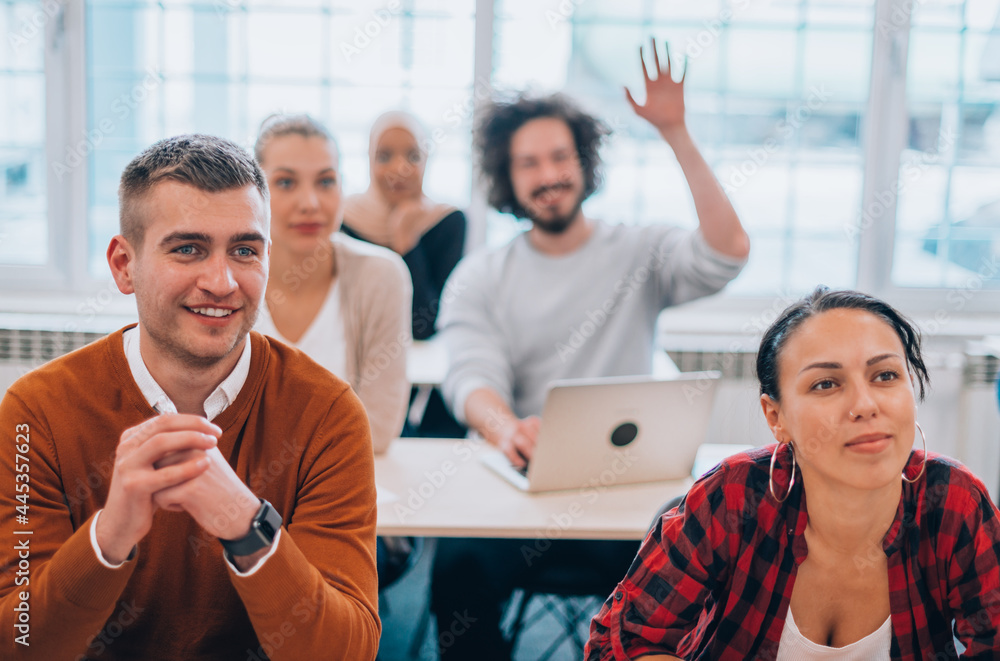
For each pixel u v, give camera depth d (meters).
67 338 3.07
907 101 3.34
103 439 1.13
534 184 2.38
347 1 3.29
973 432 3.17
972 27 3.28
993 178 3.38
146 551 1.12
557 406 1.77
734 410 3.21
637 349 2.48
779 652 1.21
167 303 1.05
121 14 3.27
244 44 3.30
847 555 1.17
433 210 3.19
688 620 1.22
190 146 1.08
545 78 3.34
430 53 3.33
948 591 1.18
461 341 2.43
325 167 2.05
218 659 1.17
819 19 3.31
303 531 1.14
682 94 2.29
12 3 3.22
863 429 1.07
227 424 1.15
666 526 1.23
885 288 3.44
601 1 3.28
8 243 3.40
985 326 3.31
